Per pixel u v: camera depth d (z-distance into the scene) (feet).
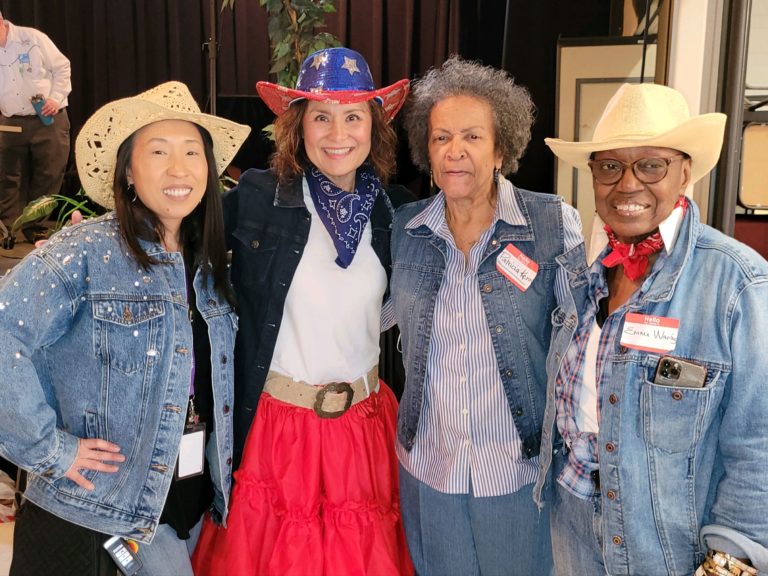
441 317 5.87
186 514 5.58
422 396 6.04
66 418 4.94
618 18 11.91
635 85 4.46
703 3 7.27
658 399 4.23
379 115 6.38
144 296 5.06
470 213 5.88
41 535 4.87
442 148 5.57
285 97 6.21
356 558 6.10
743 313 3.97
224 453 5.78
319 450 6.17
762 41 9.15
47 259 4.73
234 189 6.61
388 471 6.53
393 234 6.36
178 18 21.09
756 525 3.97
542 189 12.74
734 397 4.00
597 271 4.78
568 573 5.09
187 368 5.26
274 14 9.68
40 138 16.10
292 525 6.05
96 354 4.90
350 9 19.36
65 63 16.07
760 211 9.34
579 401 4.83
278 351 6.19
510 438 5.78
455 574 6.01
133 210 5.15
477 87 5.55
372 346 6.51
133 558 5.01
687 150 4.25
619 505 4.42
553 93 12.49
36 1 22.13
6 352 4.46
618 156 4.30
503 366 5.70
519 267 5.70
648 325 4.28
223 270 5.74
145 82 22.00
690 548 4.33
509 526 5.84
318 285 6.10
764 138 9.15
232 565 5.98
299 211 6.25
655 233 4.38
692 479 4.25
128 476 5.02
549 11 12.37
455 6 18.16
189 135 5.19
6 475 10.71
